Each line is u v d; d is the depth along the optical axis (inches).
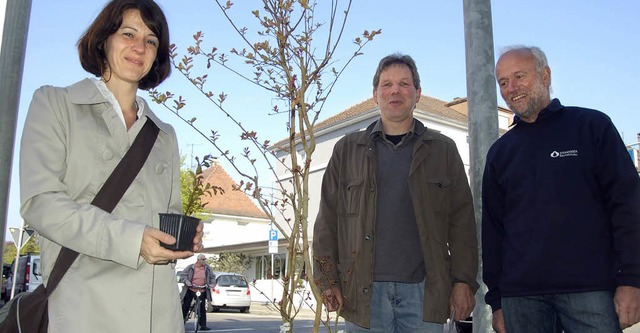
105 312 74.7
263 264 1242.6
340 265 131.0
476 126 154.6
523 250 118.0
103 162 79.0
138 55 85.7
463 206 133.1
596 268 109.4
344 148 139.4
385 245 127.2
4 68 177.9
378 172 132.6
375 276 126.2
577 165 114.8
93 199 77.8
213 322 649.6
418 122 137.7
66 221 68.7
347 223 132.3
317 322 96.6
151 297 78.6
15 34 180.2
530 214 118.3
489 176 132.3
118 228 69.0
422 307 124.2
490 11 160.1
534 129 124.2
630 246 105.0
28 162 72.4
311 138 97.5
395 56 139.9
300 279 100.6
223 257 1274.6
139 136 84.2
